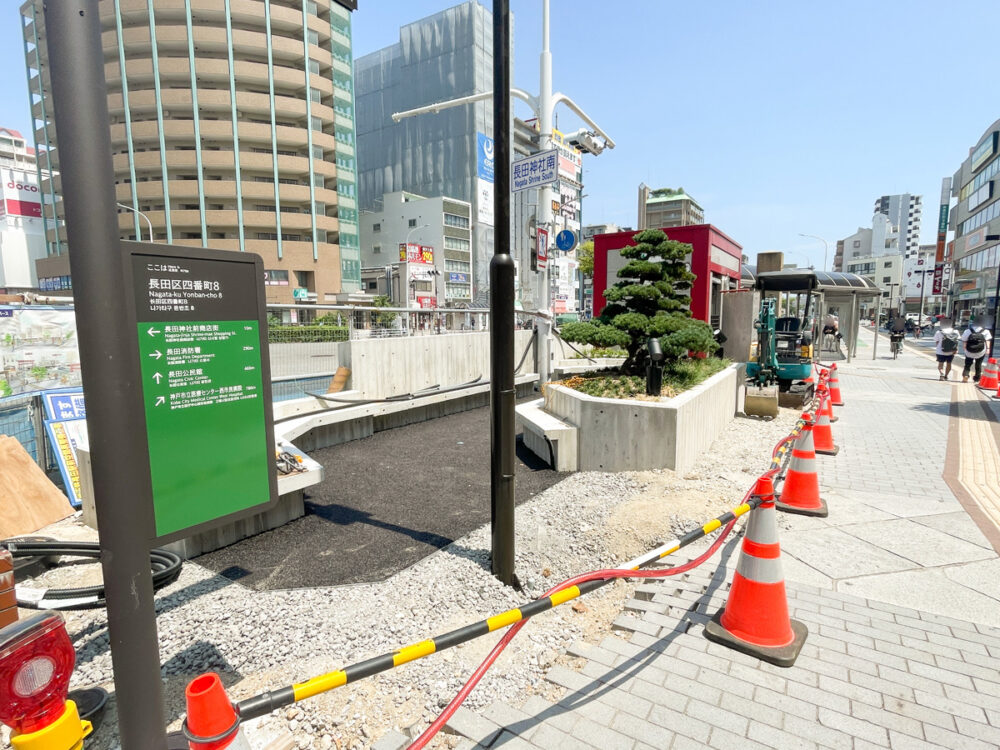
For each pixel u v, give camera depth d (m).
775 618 2.94
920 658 2.88
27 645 1.81
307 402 7.64
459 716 2.51
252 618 3.32
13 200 84.69
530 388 13.10
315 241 57.44
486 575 3.87
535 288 12.02
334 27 58.97
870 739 2.31
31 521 4.67
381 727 2.48
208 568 4.09
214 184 52.91
